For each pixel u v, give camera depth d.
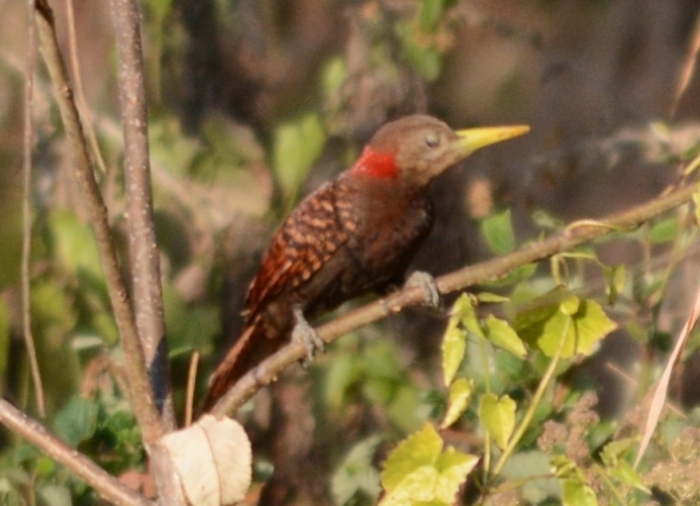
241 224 12.83
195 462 6.93
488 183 14.07
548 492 9.14
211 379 10.80
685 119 16.61
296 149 12.48
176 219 12.63
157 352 7.72
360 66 13.34
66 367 11.48
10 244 11.75
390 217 11.10
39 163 12.41
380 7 13.35
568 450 8.30
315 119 12.59
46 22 6.36
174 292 11.52
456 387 7.58
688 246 10.13
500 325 7.60
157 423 7.19
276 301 11.30
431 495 7.37
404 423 11.68
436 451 7.40
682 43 17.00
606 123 15.00
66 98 6.49
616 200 16.12
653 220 10.38
